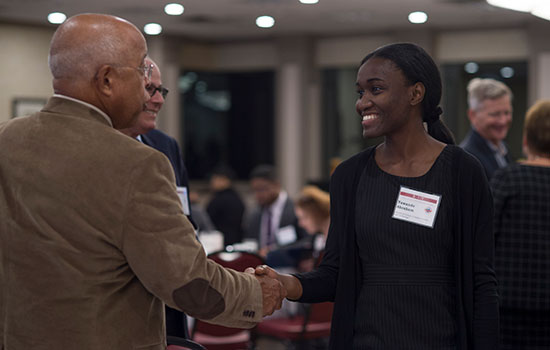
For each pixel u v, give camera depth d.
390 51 1.74
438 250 1.72
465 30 10.49
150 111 2.07
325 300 1.87
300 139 11.27
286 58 11.28
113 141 1.48
